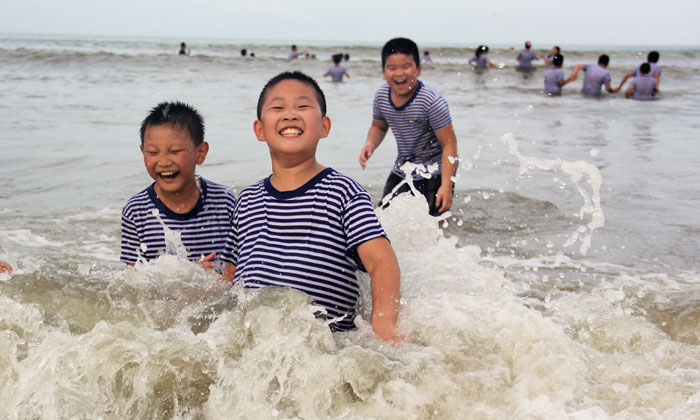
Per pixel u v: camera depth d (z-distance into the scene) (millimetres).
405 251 3254
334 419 1905
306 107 2588
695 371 2105
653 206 5172
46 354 2125
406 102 4711
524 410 1844
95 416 1955
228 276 2938
